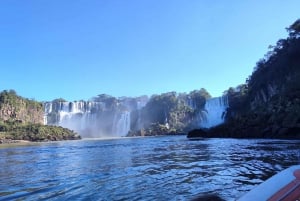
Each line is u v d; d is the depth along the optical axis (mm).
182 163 22562
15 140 171125
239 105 160000
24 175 20672
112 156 32344
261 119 68250
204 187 13500
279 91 109000
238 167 18859
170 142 63344
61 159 32531
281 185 5398
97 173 19281
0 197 13773
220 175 16234
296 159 21328
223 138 69875
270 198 5191
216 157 25703
